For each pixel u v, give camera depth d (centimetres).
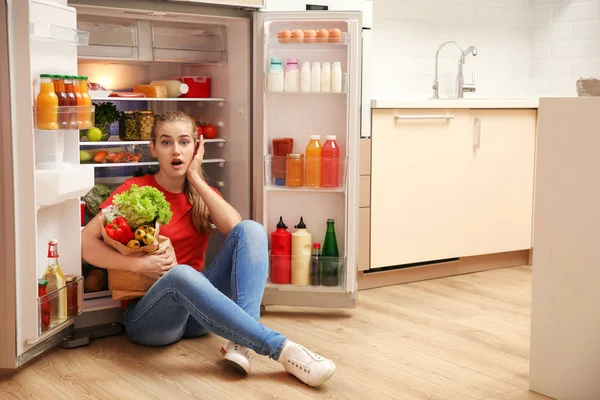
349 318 321
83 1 279
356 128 319
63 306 257
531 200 423
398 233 373
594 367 222
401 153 369
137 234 268
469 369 258
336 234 338
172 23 324
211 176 359
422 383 244
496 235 411
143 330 271
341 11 315
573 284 226
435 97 443
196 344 281
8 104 229
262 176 328
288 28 329
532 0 492
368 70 353
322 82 321
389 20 436
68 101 243
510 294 365
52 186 239
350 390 238
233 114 338
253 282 263
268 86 322
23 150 233
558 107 226
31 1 237
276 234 329
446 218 390
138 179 296
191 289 246
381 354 273
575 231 224
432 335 297
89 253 272
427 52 453
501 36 484
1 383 242
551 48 482
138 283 273
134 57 313
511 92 493
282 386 240
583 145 220
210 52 335
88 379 245
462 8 464
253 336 244
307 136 334
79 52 298
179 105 361
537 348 237
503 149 408
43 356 268
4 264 234
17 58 231
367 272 372
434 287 379
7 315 235
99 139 312
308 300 327
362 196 359
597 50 454
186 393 233
